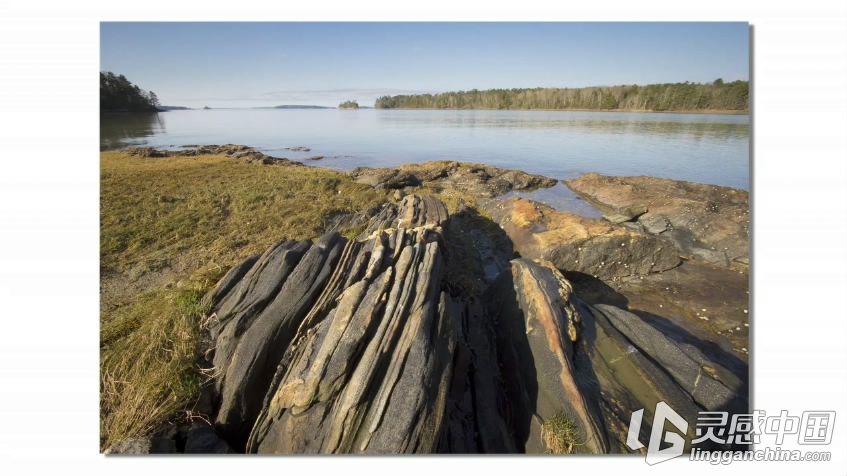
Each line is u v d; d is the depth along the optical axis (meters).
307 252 8.85
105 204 16.92
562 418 7.02
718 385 7.75
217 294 8.55
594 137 53.44
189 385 6.79
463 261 14.65
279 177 24.39
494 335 9.92
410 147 50.00
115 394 6.59
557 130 64.38
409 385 6.16
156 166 27.14
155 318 8.45
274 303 7.84
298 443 5.88
